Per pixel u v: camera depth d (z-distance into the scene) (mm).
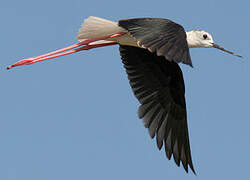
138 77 12391
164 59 12250
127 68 12328
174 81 12453
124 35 11383
